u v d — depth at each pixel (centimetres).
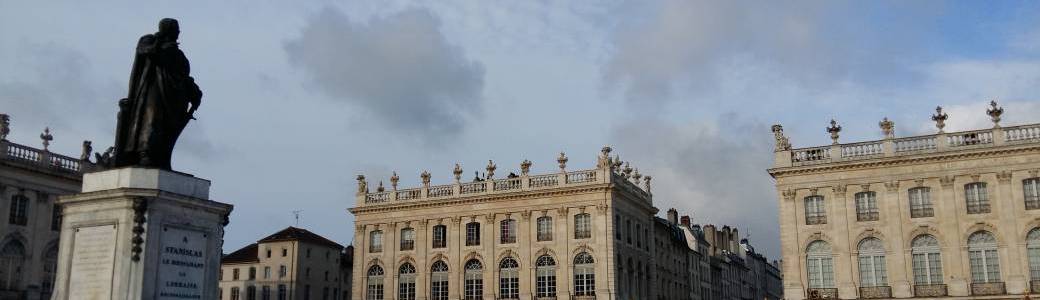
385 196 7756
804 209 6122
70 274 1841
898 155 5894
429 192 7612
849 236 5953
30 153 5928
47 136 6103
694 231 11388
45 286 5978
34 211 5934
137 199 1805
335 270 11081
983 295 5569
